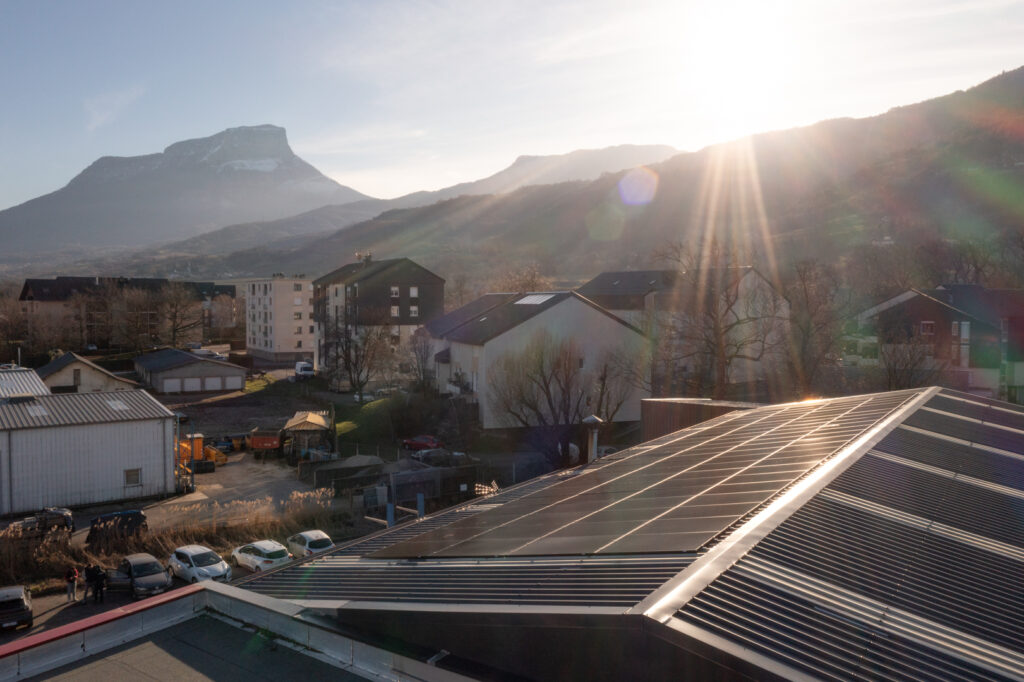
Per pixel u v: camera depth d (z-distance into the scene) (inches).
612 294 2910.9
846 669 309.1
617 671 333.1
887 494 579.8
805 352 2036.2
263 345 4431.6
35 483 1448.1
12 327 4084.6
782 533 455.5
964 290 2491.4
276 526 1353.3
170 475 1587.1
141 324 4347.9
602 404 2086.6
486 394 2066.9
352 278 3494.1
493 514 697.6
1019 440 812.6
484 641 379.6
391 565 558.9
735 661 297.7
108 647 461.7
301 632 452.8
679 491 623.5
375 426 2160.4
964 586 438.6
